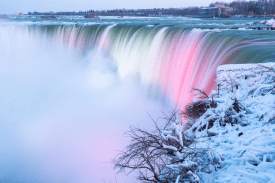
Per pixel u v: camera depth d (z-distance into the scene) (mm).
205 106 6062
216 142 4363
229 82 6758
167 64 21578
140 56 25781
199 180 3494
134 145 4227
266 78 6312
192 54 18906
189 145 4461
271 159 3350
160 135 4379
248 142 3939
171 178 3814
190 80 17875
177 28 22219
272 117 4363
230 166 3596
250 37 15969
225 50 15672
